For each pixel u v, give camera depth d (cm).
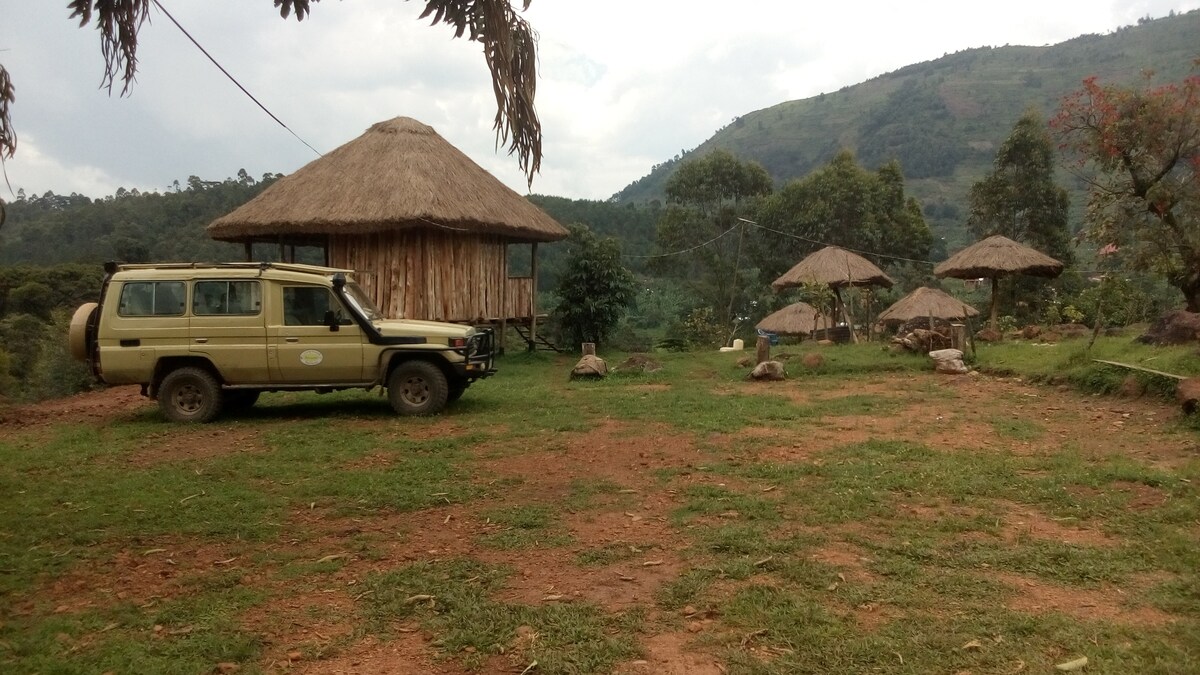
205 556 514
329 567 485
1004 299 3081
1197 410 881
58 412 1180
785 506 598
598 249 2234
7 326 2625
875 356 1577
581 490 659
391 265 1800
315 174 1861
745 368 1578
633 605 417
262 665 358
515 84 425
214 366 1027
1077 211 5275
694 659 355
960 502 604
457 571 470
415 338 1045
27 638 388
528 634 383
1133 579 443
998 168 3397
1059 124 2022
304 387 1045
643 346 2745
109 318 1024
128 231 4053
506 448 838
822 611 400
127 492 669
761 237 4181
